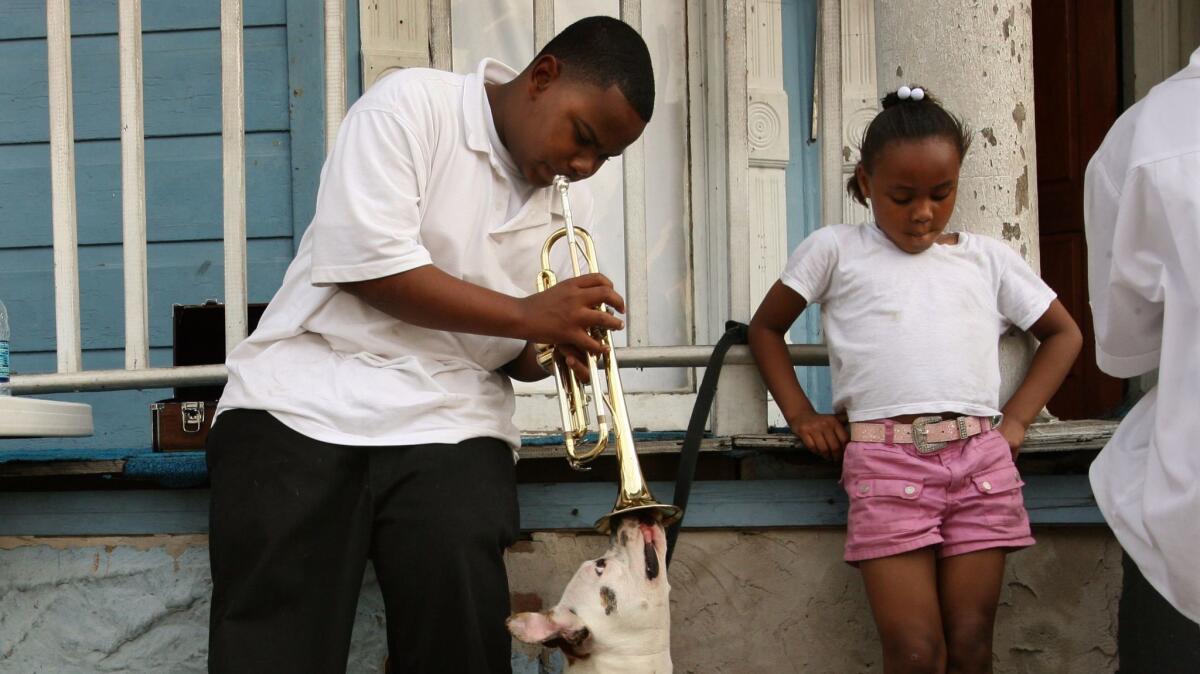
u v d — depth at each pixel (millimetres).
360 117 2182
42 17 4262
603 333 2154
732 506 2746
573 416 2230
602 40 2186
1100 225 2092
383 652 2670
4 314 2990
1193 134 1884
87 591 2748
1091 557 2764
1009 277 2613
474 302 2084
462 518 2072
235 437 2145
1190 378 1874
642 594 1898
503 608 2092
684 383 4430
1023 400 2580
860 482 2447
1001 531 2410
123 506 2734
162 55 4223
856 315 2535
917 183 2418
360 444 2100
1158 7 4672
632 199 2988
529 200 2295
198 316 3125
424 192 2188
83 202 4223
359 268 2072
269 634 2025
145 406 4164
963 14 2752
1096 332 2168
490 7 4395
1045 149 5074
